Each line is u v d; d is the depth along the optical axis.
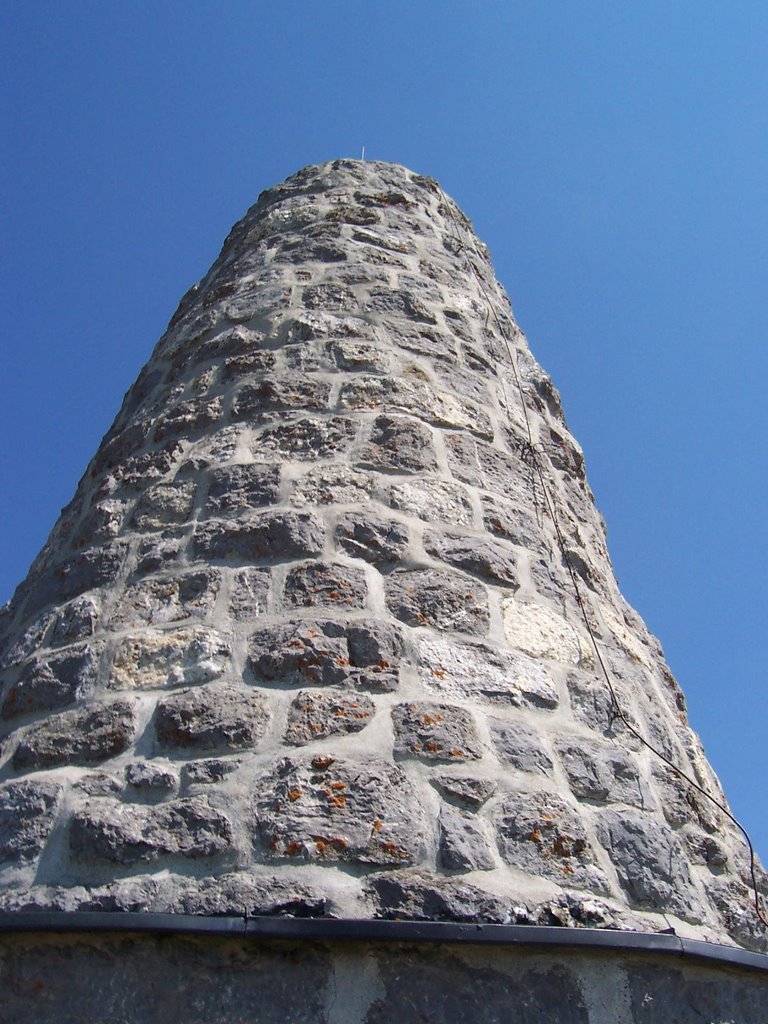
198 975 2.65
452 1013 2.65
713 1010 3.03
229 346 5.15
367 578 3.74
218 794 3.04
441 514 4.16
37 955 2.72
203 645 3.50
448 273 6.12
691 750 4.33
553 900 2.95
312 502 4.04
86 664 3.60
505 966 2.77
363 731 3.21
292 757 3.11
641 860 3.27
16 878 2.97
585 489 5.58
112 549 4.15
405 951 2.72
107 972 2.67
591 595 4.58
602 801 3.40
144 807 3.05
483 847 3.00
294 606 3.60
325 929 2.66
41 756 3.32
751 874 3.82
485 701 3.46
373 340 5.10
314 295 5.42
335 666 3.38
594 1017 2.77
